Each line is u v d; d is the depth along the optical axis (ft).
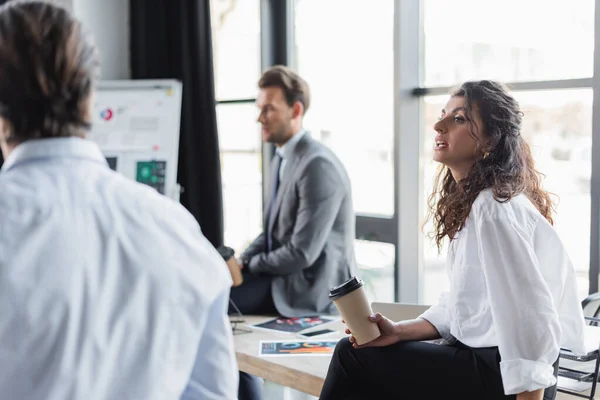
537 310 5.55
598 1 9.46
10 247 2.44
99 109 13.94
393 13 11.58
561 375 7.03
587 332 7.25
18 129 2.68
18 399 2.36
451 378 6.07
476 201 5.98
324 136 13.10
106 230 2.61
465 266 6.07
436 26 11.50
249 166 14.64
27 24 2.66
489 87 6.40
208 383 2.81
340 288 6.37
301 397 10.93
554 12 10.00
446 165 6.71
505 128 6.26
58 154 2.70
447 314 6.54
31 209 2.53
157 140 13.80
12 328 2.37
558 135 10.07
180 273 2.68
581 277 9.95
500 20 10.63
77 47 2.73
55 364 2.39
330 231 10.73
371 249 12.40
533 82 10.22
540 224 5.98
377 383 6.41
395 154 11.77
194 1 14.01
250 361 8.66
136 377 2.52
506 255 5.66
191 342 2.65
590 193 9.73
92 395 2.44
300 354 8.66
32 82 2.64
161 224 2.76
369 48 12.16
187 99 14.29
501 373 5.59
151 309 2.58
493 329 5.93
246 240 14.87
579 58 9.80
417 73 11.76
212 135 14.01
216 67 15.05
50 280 2.44
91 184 2.70
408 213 11.93
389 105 11.93
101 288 2.52
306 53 13.35
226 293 2.86
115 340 2.50
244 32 14.38
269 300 10.75
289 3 13.52
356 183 12.63
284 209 10.75
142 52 15.23
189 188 14.39
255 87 14.28
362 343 6.40
